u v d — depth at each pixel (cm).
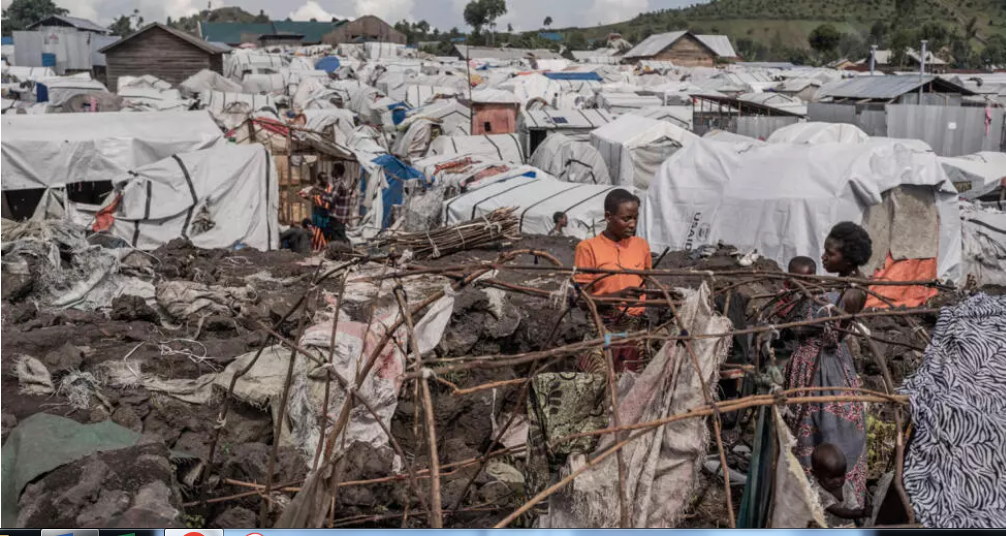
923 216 1512
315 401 567
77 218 1883
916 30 11419
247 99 4553
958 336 385
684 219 1662
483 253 1325
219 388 598
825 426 493
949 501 345
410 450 633
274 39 11350
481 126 4434
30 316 798
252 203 1834
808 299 502
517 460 625
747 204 1563
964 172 2397
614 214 548
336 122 3584
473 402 660
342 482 520
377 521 527
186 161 1791
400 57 9475
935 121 3341
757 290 899
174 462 545
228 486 555
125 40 5759
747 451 587
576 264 558
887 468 527
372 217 2270
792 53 13175
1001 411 363
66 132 1975
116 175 1977
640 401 416
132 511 421
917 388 373
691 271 476
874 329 873
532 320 818
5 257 866
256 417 593
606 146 3219
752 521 410
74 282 894
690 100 5222
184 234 1747
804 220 1493
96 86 5038
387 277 465
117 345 718
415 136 3816
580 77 7450
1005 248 1653
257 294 835
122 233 1723
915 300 1409
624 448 402
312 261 1145
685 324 425
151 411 616
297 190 2366
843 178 1470
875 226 1494
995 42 13450
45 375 634
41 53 7756
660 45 9562
